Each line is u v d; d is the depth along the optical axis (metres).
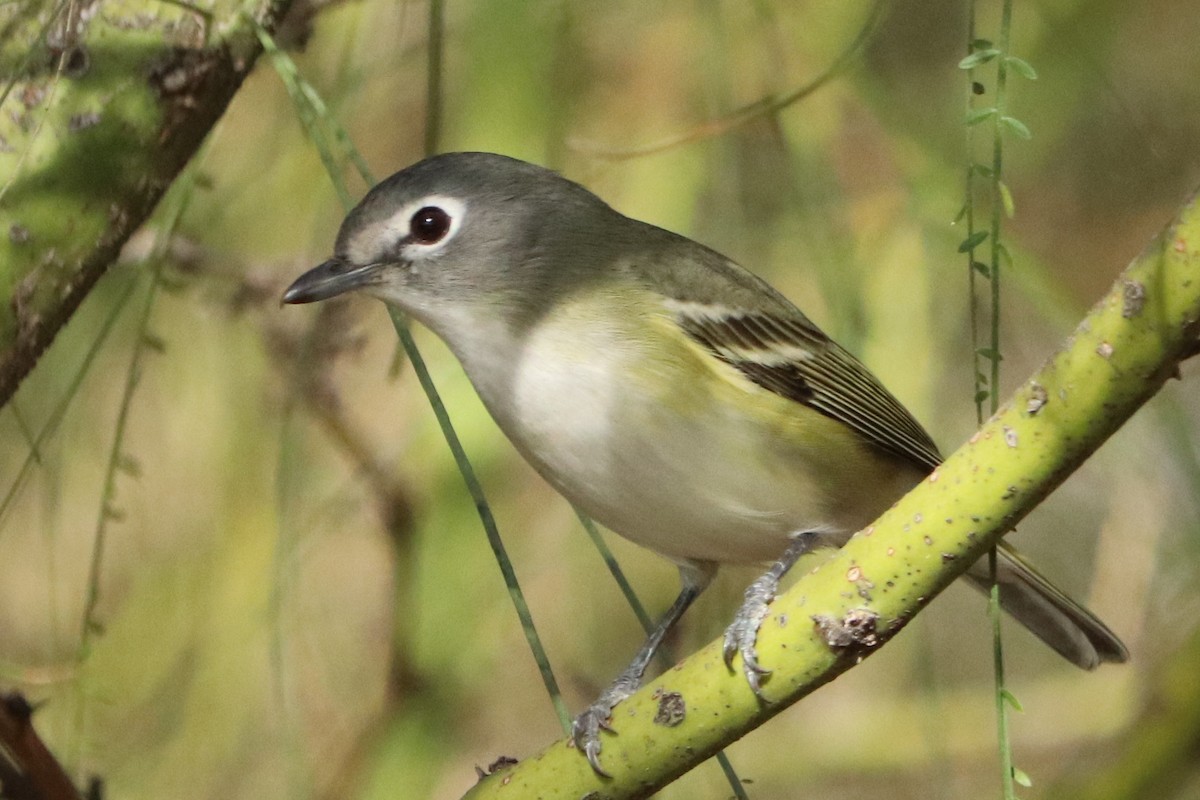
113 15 6.59
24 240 6.39
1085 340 5.14
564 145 10.00
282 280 9.69
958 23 10.72
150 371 9.96
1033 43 10.88
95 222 6.50
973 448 5.44
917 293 9.52
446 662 10.22
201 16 6.63
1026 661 12.55
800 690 5.82
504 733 10.80
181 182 8.31
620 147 9.95
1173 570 10.74
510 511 10.73
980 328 10.32
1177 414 9.17
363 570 10.38
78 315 9.67
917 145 9.39
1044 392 5.23
